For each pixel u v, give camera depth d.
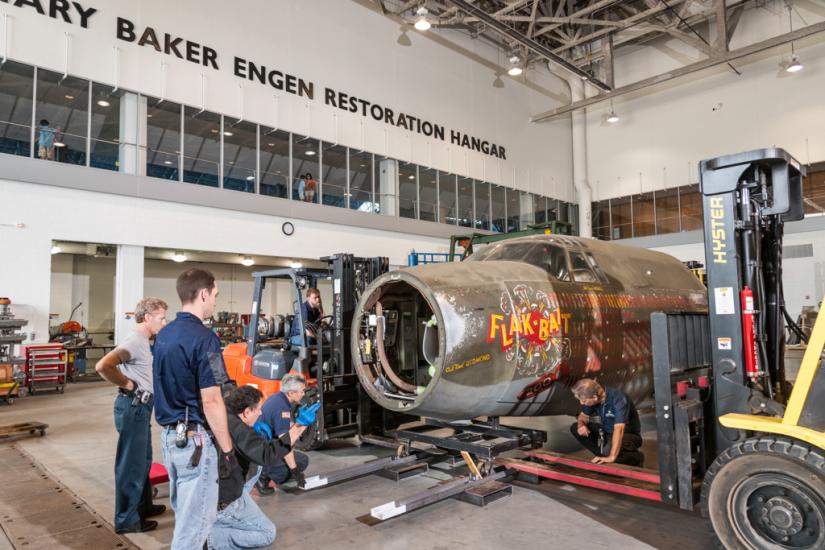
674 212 24.83
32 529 3.91
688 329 3.94
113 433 7.30
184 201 14.42
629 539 3.52
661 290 6.37
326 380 5.88
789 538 2.83
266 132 16.45
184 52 14.49
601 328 5.20
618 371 5.44
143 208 13.79
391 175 19.83
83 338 15.07
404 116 20.31
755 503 2.97
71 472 5.39
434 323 4.82
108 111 13.41
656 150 25.39
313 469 5.35
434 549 3.42
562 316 4.82
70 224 12.59
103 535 3.80
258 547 3.47
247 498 3.44
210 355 2.72
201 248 14.84
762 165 3.53
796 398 2.86
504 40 24.64
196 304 2.88
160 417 2.78
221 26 15.30
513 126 25.19
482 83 23.81
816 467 2.70
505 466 4.75
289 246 16.84
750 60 22.69
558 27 24.17
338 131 18.14
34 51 12.01
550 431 6.79
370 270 6.59
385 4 20.31
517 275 4.86
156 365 2.79
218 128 15.34
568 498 4.33
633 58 26.12
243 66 15.74
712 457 3.68
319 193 17.72
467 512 4.05
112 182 13.16
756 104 22.53
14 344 11.16
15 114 12.20
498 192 24.39
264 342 6.98
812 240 20.62
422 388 4.83
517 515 3.97
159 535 3.79
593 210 27.64
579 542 3.48
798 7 21.50
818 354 2.83
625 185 26.42
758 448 2.91
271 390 6.07
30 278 11.99
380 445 5.62
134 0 13.59
